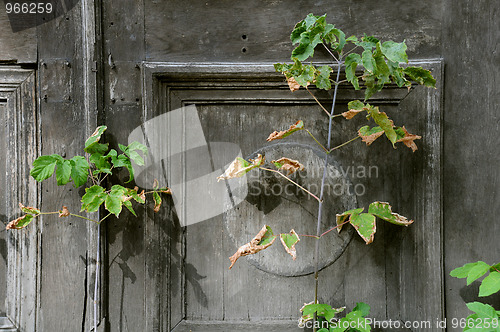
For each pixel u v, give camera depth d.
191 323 1.81
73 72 1.80
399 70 1.51
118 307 1.80
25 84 1.81
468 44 1.79
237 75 1.76
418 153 1.78
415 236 1.78
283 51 1.80
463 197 1.79
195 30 1.81
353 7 1.80
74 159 1.59
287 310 1.83
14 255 1.81
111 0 1.80
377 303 1.82
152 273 1.78
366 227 1.49
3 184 1.83
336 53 1.78
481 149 1.79
